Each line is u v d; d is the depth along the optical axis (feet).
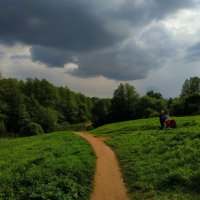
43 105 543.39
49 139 152.35
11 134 401.08
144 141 112.06
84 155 93.91
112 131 177.47
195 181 59.26
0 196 59.21
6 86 465.06
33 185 63.46
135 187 64.80
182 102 313.32
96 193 64.18
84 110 647.97
